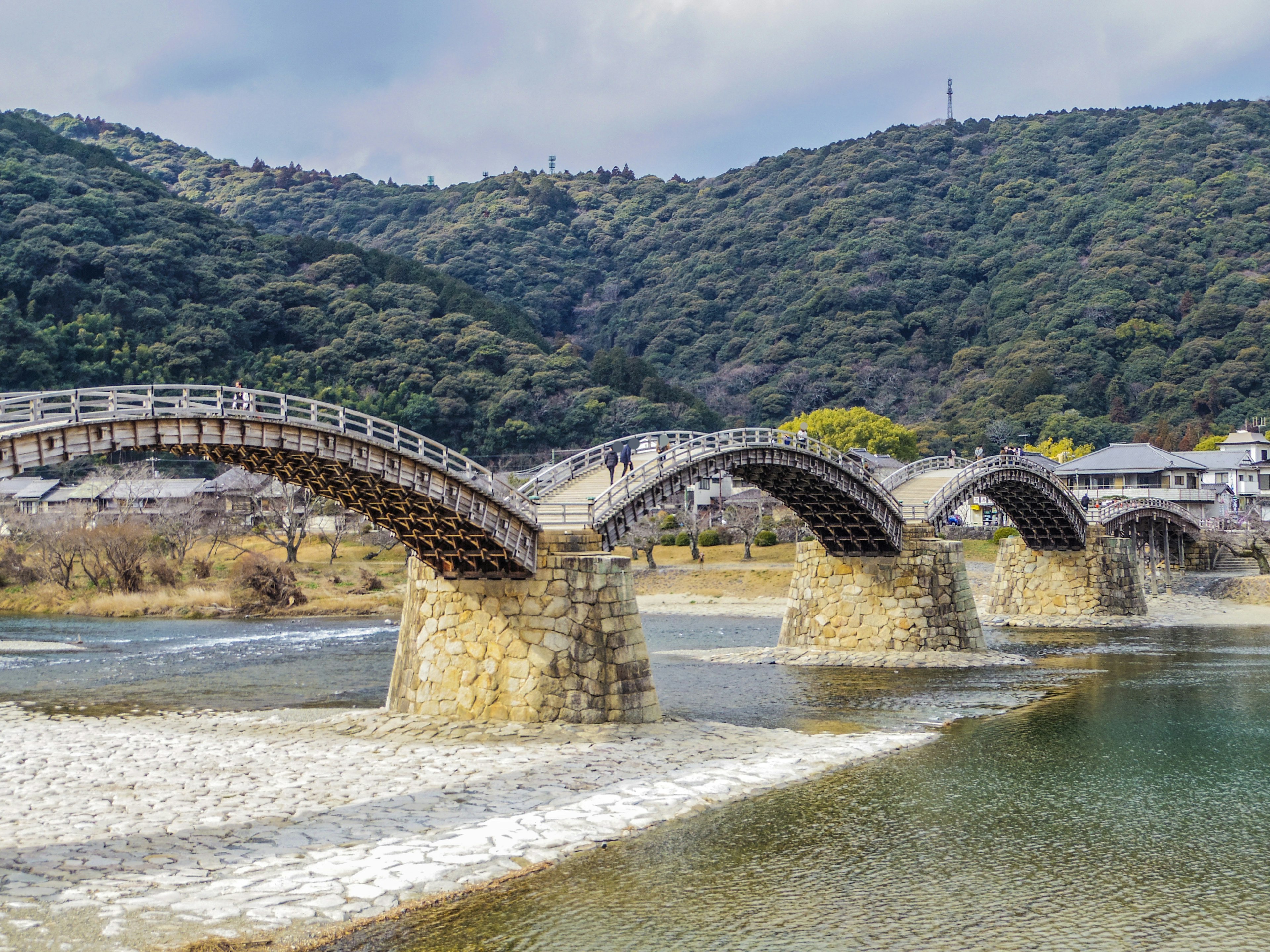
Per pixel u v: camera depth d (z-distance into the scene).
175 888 22.16
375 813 27.80
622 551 110.81
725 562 108.06
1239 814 29.23
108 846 24.81
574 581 38.41
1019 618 81.12
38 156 182.75
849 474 56.38
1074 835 27.38
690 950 20.33
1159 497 117.06
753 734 38.09
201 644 67.56
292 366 155.50
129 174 189.00
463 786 30.56
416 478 34.94
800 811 29.11
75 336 142.62
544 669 38.28
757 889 23.41
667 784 31.06
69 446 28.16
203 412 30.41
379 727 38.56
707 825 27.77
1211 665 57.62
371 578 97.25
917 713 43.75
